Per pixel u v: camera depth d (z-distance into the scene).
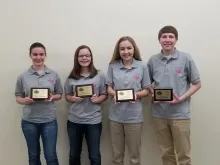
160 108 2.37
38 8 2.63
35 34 2.66
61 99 2.72
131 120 2.31
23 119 2.39
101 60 2.67
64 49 2.67
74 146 2.46
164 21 2.61
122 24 2.62
